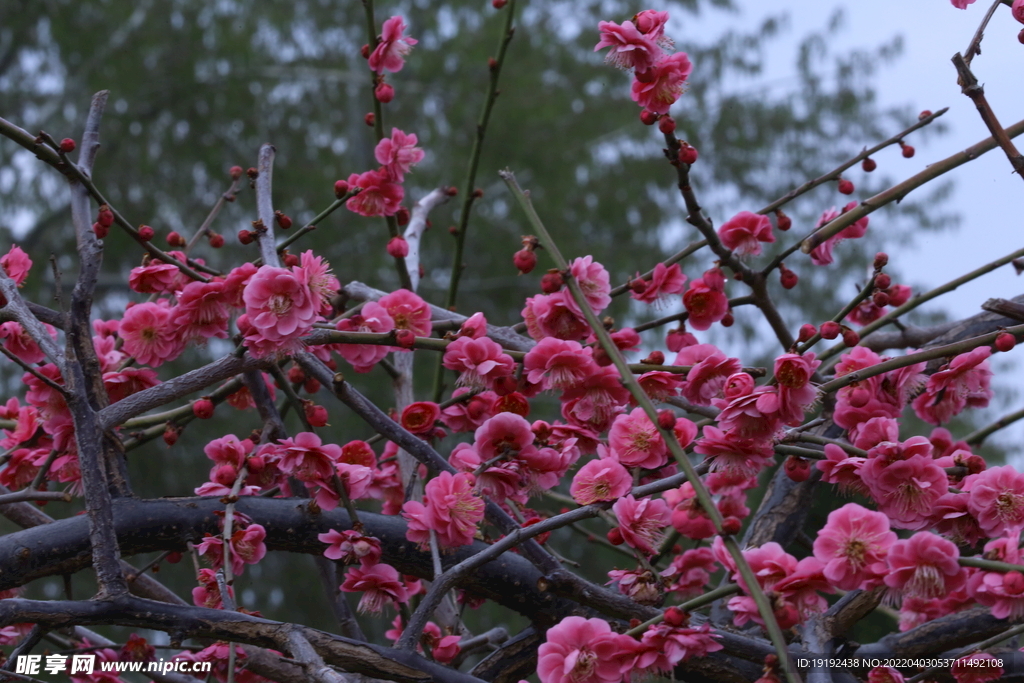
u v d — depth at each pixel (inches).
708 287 103.7
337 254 385.4
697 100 469.7
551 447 83.0
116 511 82.7
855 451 73.2
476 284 392.2
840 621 79.0
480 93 424.2
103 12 404.8
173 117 416.5
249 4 442.3
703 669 80.7
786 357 69.6
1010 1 82.0
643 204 435.8
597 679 68.5
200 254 387.5
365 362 91.6
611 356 67.5
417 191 403.2
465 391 94.7
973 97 80.4
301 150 428.8
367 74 449.1
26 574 80.4
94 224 88.7
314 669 66.6
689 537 113.2
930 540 63.4
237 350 84.9
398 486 106.2
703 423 91.0
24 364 71.9
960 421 418.9
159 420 101.4
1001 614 67.2
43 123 398.9
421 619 73.5
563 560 94.7
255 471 87.9
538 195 408.2
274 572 359.6
